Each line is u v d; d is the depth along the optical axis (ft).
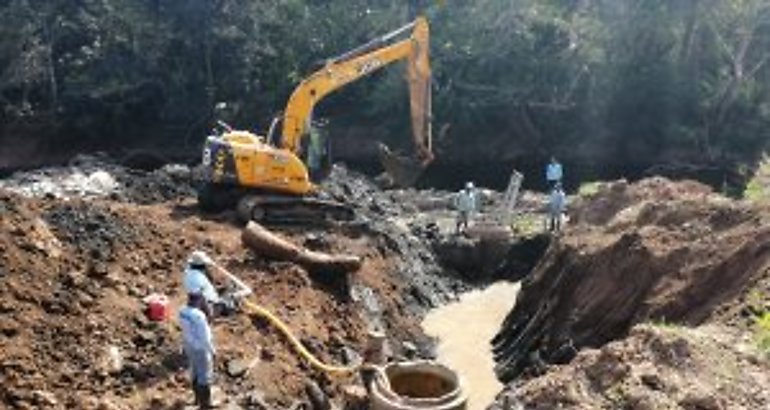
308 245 63.00
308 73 141.90
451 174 139.13
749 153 139.54
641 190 71.61
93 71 137.59
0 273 44.62
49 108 136.26
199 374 39.24
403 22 144.66
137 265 52.06
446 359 59.67
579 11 147.64
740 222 52.34
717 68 142.61
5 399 37.55
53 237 50.14
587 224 67.97
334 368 47.37
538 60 142.92
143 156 136.15
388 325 60.13
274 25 143.74
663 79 141.69
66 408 37.99
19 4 138.31
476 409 52.65
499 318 67.31
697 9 139.44
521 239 76.59
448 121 143.02
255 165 66.59
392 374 40.09
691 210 56.44
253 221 63.87
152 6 142.31
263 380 44.01
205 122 140.77
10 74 135.95
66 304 44.50
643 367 34.06
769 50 142.00
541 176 139.74
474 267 75.92
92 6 140.36
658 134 143.84
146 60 139.23
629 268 52.70
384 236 70.85
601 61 142.72
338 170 90.38
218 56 140.67
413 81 68.85
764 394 32.76
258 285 53.88
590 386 33.94
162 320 46.19
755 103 141.08
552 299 58.29
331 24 144.66
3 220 48.78
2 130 135.23
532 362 55.01
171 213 67.26
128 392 40.27
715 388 33.01
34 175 80.53
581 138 145.18
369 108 143.95
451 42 143.13
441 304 70.03
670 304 47.09
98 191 76.84
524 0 144.46
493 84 143.64
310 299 54.44
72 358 41.34
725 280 46.50
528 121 143.43
